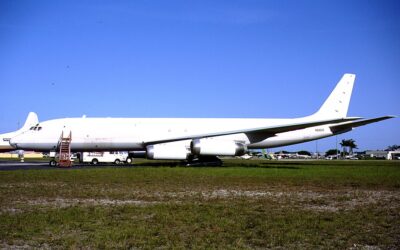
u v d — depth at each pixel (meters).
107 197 15.98
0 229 9.84
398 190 19.22
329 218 11.61
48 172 28.67
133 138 38.50
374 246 8.57
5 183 21.05
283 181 23.56
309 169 37.25
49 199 15.27
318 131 42.44
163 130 39.19
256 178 25.42
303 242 8.91
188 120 40.44
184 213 12.21
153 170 31.75
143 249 8.16
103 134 38.31
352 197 16.55
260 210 13.04
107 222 10.82
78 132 38.22
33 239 8.92
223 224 10.66
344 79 43.78
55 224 10.49
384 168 41.12
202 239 9.05
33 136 38.16
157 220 11.14
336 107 43.44
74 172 28.89
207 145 36.84
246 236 9.36
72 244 8.44
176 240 8.91
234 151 37.12
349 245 8.64
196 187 19.86
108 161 51.44
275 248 8.38
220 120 41.06
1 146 73.06
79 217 11.45
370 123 41.50
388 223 10.98
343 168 40.53
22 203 14.19
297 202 14.97
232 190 18.75
